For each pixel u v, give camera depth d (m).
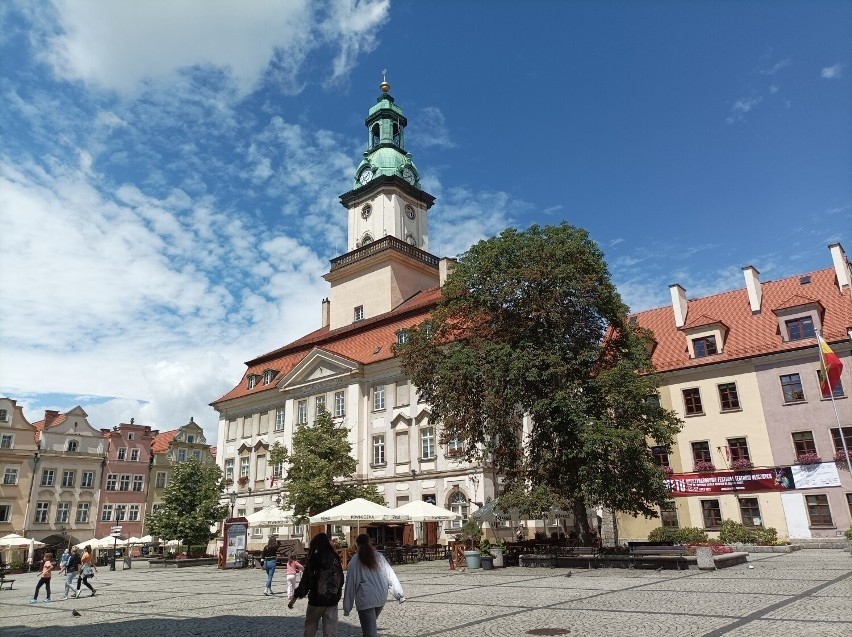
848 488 34.25
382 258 52.34
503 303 28.52
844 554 26.98
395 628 11.98
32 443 64.38
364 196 56.31
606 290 28.19
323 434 38.34
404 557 32.81
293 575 18.47
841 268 39.03
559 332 27.62
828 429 35.50
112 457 70.12
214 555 51.31
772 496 36.25
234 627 12.97
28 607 19.16
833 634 9.71
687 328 41.38
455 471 38.56
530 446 28.33
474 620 12.57
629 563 24.06
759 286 42.00
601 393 26.80
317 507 36.34
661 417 27.53
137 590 23.81
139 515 70.69
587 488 25.39
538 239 28.86
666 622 11.42
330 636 8.50
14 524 61.41
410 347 30.95
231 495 45.06
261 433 53.41
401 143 59.28
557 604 14.47
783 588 15.66
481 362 27.98
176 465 48.81
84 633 12.81
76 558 23.05
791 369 37.28
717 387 39.53
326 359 47.69
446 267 50.88
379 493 40.59
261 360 57.91
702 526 38.09
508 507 27.05
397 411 43.16
